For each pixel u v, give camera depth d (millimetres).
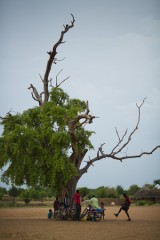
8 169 30188
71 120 30484
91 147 31938
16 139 29906
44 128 29516
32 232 18578
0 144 30234
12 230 19594
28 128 29984
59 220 29109
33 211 56062
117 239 15680
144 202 90312
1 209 63281
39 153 29734
